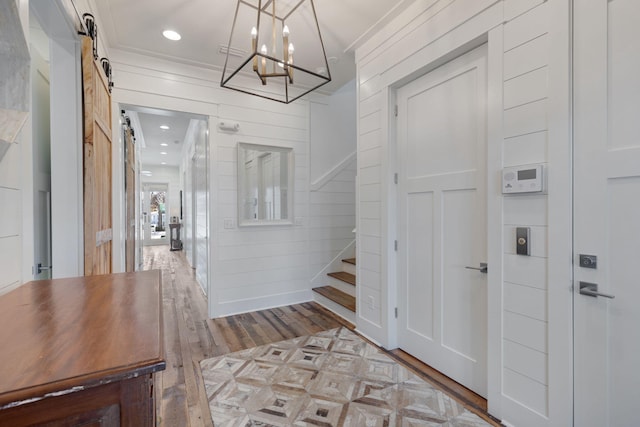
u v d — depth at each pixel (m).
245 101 3.66
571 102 1.45
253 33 1.71
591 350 1.39
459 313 2.12
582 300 1.42
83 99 1.82
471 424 1.74
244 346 2.74
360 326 3.01
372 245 2.84
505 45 1.72
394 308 2.67
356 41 2.87
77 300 1.02
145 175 10.65
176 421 1.76
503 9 1.72
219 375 2.25
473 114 2.01
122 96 3.02
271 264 3.84
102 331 0.77
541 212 1.56
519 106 1.65
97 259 1.99
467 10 1.93
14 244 1.18
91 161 1.82
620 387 1.32
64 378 0.57
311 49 3.01
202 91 3.41
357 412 1.84
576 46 1.43
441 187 2.24
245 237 3.68
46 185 2.06
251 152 3.72
